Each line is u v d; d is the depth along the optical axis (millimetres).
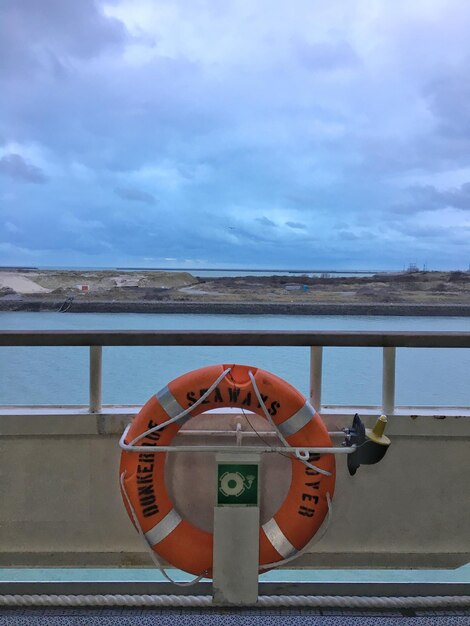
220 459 1797
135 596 1924
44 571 2986
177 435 2168
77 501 2201
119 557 2223
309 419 1871
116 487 2199
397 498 2232
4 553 2209
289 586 1979
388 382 2234
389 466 2227
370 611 1919
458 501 2244
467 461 2234
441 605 1932
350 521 2230
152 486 1885
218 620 1851
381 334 2133
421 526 2244
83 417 2170
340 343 2135
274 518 1932
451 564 2254
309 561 2238
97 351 2184
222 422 2209
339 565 2242
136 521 1879
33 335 2074
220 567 1824
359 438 1875
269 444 2186
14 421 2158
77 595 1939
